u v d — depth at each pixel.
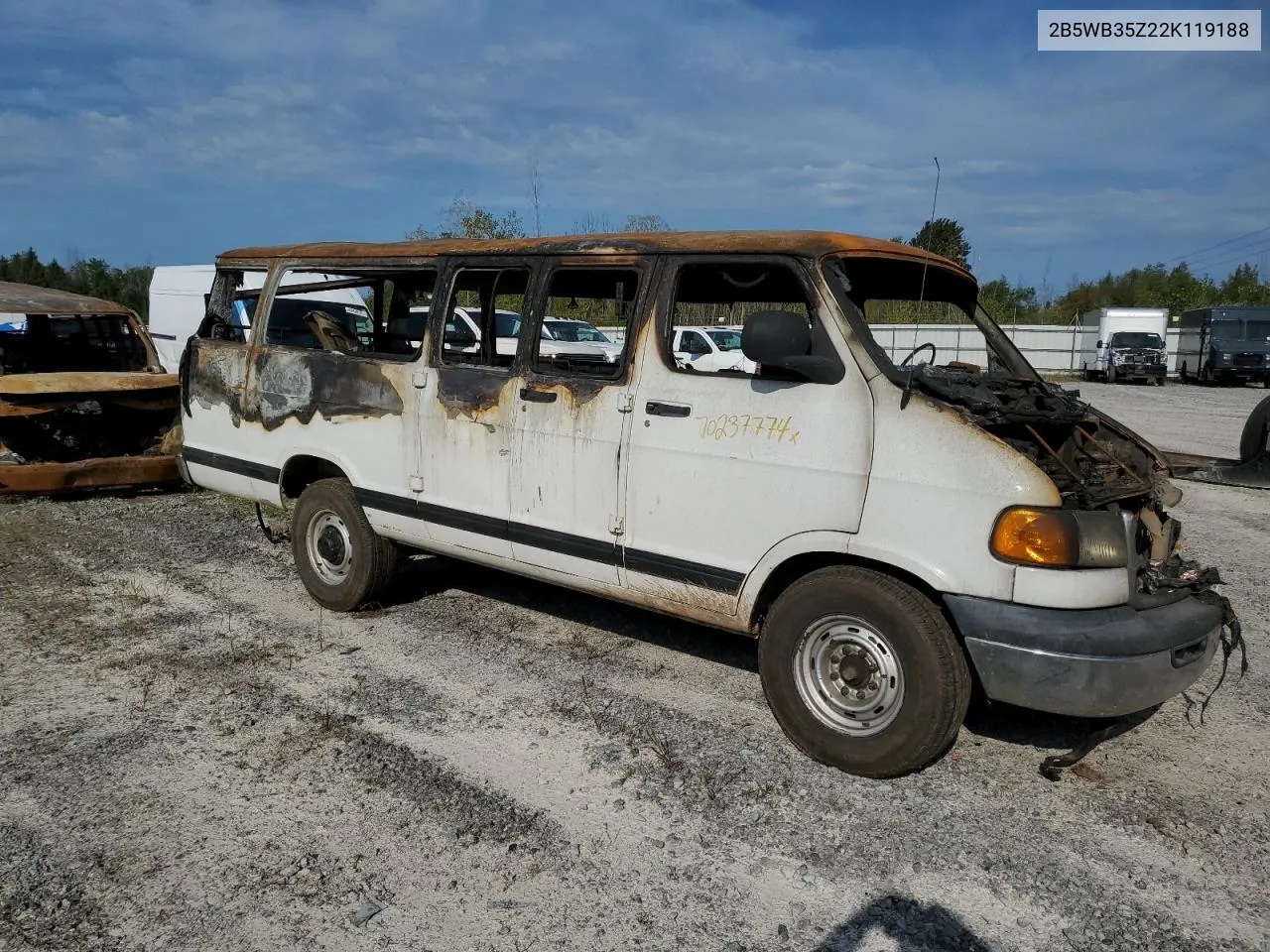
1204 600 3.90
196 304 16.27
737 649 5.35
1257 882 3.26
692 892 3.17
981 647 3.54
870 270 4.38
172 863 3.29
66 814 3.58
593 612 5.95
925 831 3.53
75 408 9.07
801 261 4.02
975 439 3.56
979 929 3.00
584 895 3.15
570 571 4.73
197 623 5.68
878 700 3.82
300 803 3.68
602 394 4.51
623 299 4.64
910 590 3.72
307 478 6.20
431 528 5.28
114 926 2.97
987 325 5.13
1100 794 3.81
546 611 5.96
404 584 6.47
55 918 3.00
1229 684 4.92
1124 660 3.46
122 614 5.83
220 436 6.41
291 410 5.90
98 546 7.35
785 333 3.79
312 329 5.89
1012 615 3.50
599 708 4.55
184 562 6.97
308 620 5.77
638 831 3.52
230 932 2.95
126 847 3.38
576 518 4.64
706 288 4.75
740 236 4.23
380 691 4.72
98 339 10.70
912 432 3.67
